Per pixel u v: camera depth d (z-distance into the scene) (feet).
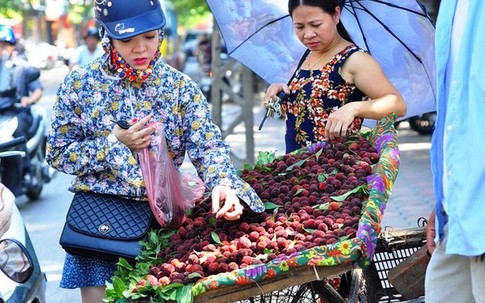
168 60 131.95
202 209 15.74
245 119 47.75
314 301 16.10
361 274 16.12
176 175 15.08
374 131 16.40
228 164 15.11
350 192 14.55
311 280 13.05
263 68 20.86
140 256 14.67
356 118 17.38
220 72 47.96
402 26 19.08
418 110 20.24
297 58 20.49
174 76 15.40
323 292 15.66
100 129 15.25
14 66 41.60
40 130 42.45
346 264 12.89
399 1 18.69
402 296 16.79
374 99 17.25
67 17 268.21
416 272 16.24
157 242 14.93
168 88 15.31
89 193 15.51
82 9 233.96
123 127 14.61
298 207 14.69
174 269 13.65
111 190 15.30
